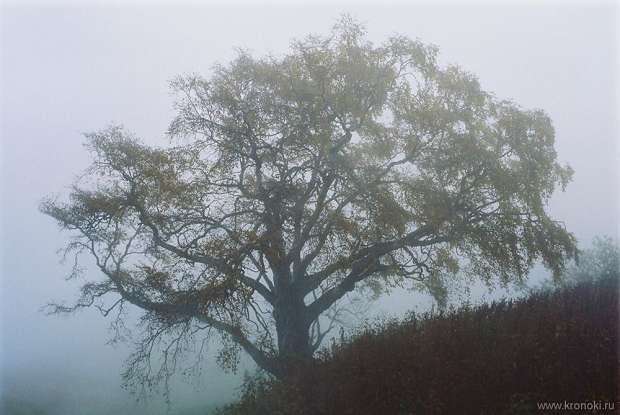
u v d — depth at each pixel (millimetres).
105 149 23172
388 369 11148
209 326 20219
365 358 12297
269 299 23156
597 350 9656
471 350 10961
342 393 11195
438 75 23797
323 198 22094
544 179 24266
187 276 20156
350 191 22359
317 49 22844
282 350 20438
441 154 23172
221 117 22984
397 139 23688
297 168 21922
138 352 21203
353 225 20938
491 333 11633
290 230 21469
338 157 22234
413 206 22844
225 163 22672
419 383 10234
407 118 22875
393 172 24156
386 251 22969
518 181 22922
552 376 9086
